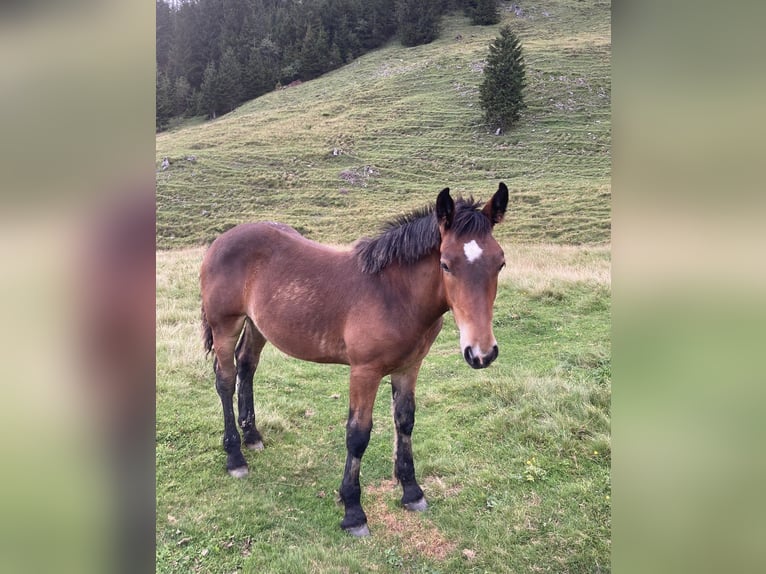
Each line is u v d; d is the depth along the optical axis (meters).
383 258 3.13
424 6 52.91
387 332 3.09
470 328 2.61
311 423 4.56
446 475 3.72
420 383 5.31
